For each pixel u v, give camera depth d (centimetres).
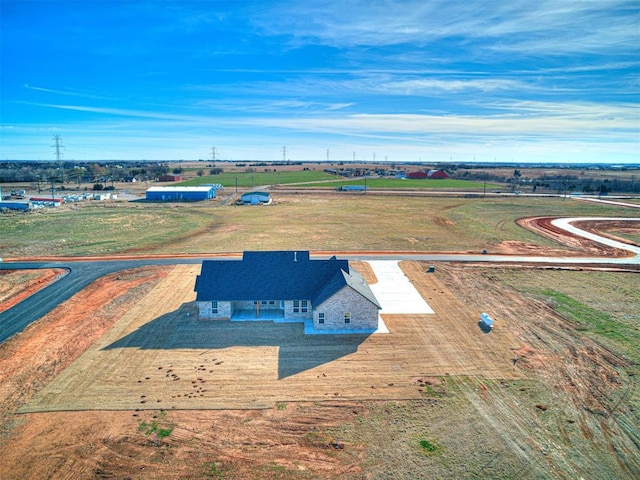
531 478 1798
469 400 2350
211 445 1986
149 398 2350
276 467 1852
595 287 4244
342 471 1830
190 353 2861
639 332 3206
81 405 2275
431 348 2953
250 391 2430
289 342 3034
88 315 3466
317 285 3428
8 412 2203
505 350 2927
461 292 4066
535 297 3944
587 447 1988
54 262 4988
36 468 1827
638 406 2302
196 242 6084
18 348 2898
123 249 5641
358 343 3023
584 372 2645
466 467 1856
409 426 2130
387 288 4156
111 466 1845
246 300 3356
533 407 2289
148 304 3709
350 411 2253
